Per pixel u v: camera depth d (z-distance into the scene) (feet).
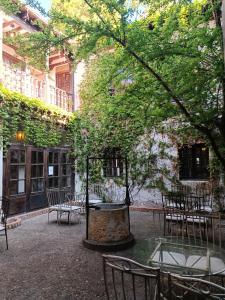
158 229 20.27
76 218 24.61
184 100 14.23
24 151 26.21
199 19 13.56
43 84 29.84
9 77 24.89
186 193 27.40
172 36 13.57
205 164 27.66
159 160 29.50
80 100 32.96
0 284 11.51
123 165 31.58
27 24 25.41
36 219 24.39
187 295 8.23
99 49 13.85
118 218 16.44
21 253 15.29
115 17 11.91
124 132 31.04
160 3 12.80
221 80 13.56
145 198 30.07
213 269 8.87
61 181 31.63
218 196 25.96
